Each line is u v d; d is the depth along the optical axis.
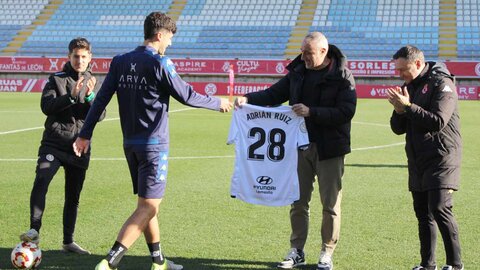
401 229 7.19
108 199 8.57
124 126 5.20
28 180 9.86
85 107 6.04
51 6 38.47
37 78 31.77
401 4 35.91
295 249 5.92
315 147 5.79
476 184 9.86
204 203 8.43
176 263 5.89
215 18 36.62
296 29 35.38
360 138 15.63
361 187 9.60
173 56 34.88
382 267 5.82
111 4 38.31
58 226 7.15
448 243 5.42
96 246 6.41
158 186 5.15
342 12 35.94
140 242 6.60
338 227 5.80
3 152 12.80
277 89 6.12
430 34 33.94
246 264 5.91
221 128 17.69
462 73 28.89
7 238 6.62
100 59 31.42
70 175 6.15
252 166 5.90
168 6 37.75
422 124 5.23
